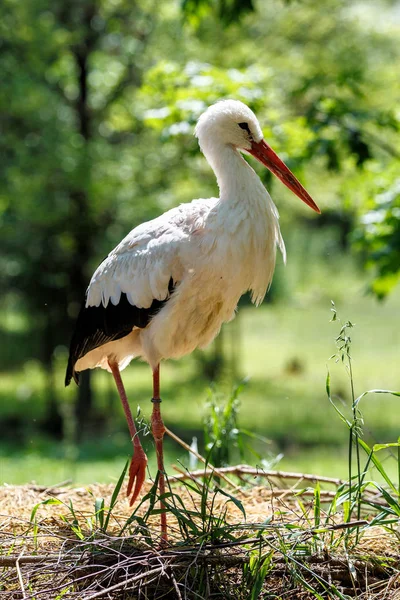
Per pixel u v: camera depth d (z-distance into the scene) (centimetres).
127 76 2169
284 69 1986
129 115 2031
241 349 3500
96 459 1773
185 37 2050
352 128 1109
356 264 4834
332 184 1700
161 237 593
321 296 4788
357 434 507
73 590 467
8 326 3391
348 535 500
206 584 469
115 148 2069
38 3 1834
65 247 2197
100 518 530
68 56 2144
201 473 666
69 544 523
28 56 1864
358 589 473
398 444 497
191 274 580
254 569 462
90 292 638
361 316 4253
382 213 1083
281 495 656
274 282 4250
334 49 2053
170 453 1797
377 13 2238
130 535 500
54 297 2295
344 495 515
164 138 1060
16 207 1877
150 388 2786
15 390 2817
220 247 571
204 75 1134
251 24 2122
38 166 1827
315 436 2027
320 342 3619
